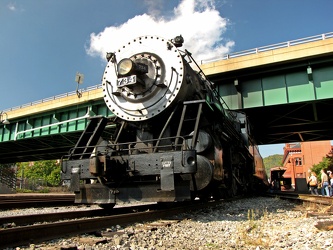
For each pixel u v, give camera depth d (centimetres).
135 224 543
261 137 3052
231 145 1092
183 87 789
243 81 1856
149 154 650
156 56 817
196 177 683
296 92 1711
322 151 7188
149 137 805
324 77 1659
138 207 835
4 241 361
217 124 891
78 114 2375
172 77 790
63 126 2445
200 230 504
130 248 364
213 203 908
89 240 389
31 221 589
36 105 2542
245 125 1442
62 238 416
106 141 779
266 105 1775
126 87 801
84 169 698
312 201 1030
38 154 3994
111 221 520
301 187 2755
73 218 674
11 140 2797
